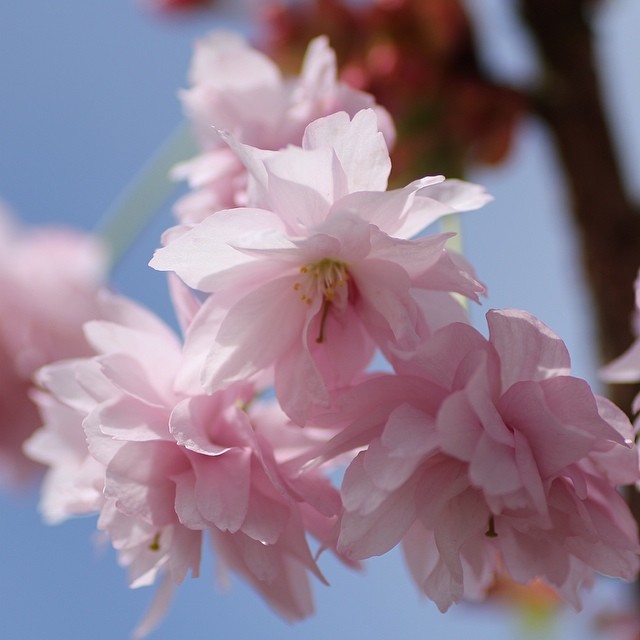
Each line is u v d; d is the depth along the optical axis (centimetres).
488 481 44
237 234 45
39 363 58
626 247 56
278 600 47
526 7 57
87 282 58
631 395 53
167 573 48
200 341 46
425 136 56
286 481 45
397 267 45
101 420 46
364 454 45
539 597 63
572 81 57
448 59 57
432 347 45
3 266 58
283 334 46
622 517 46
